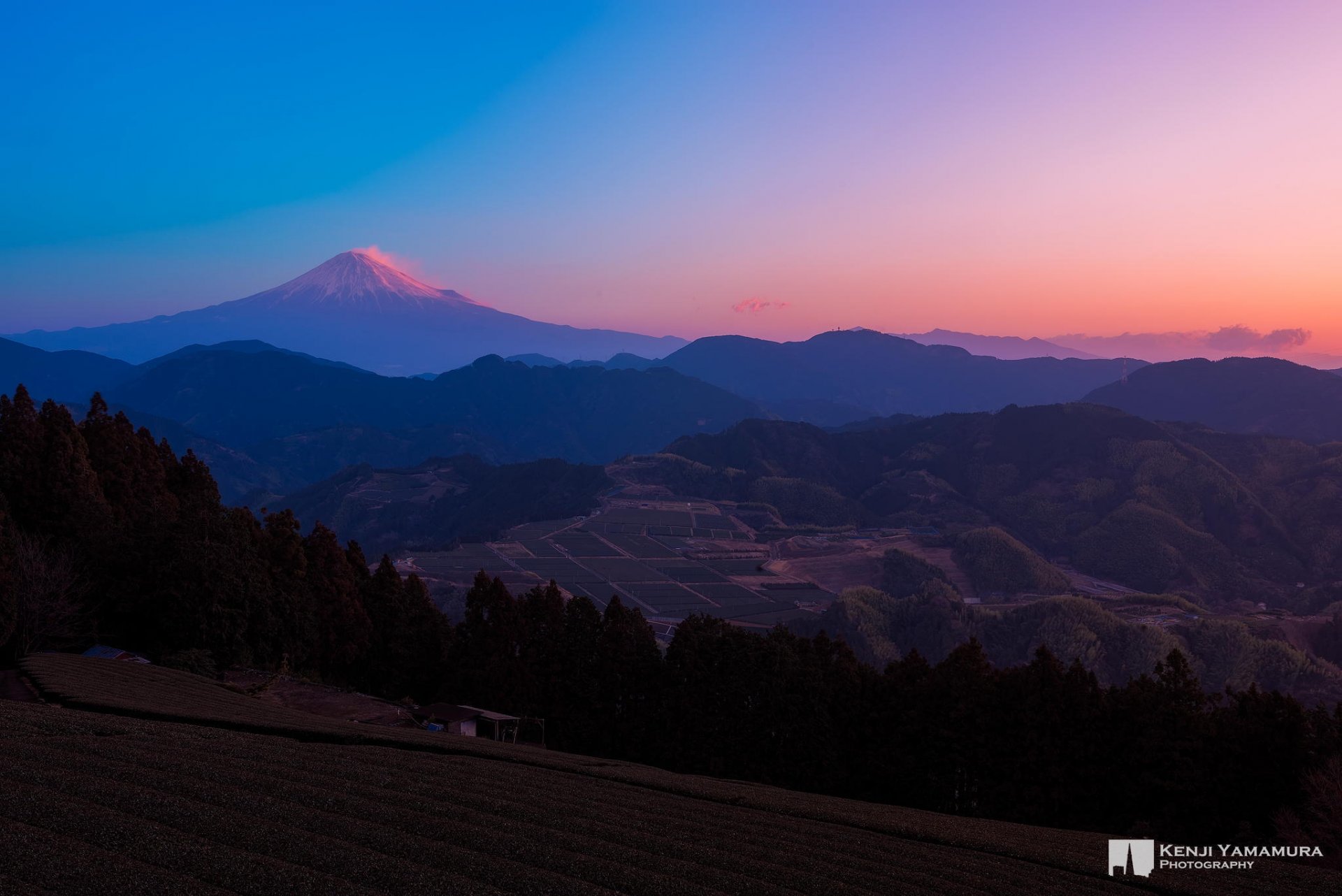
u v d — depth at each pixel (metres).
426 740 41.06
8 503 57.00
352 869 20.03
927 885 25.27
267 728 37.44
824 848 28.59
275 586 63.75
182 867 18.97
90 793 23.06
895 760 53.00
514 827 25.84
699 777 45.81
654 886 21.62
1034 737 48.53
